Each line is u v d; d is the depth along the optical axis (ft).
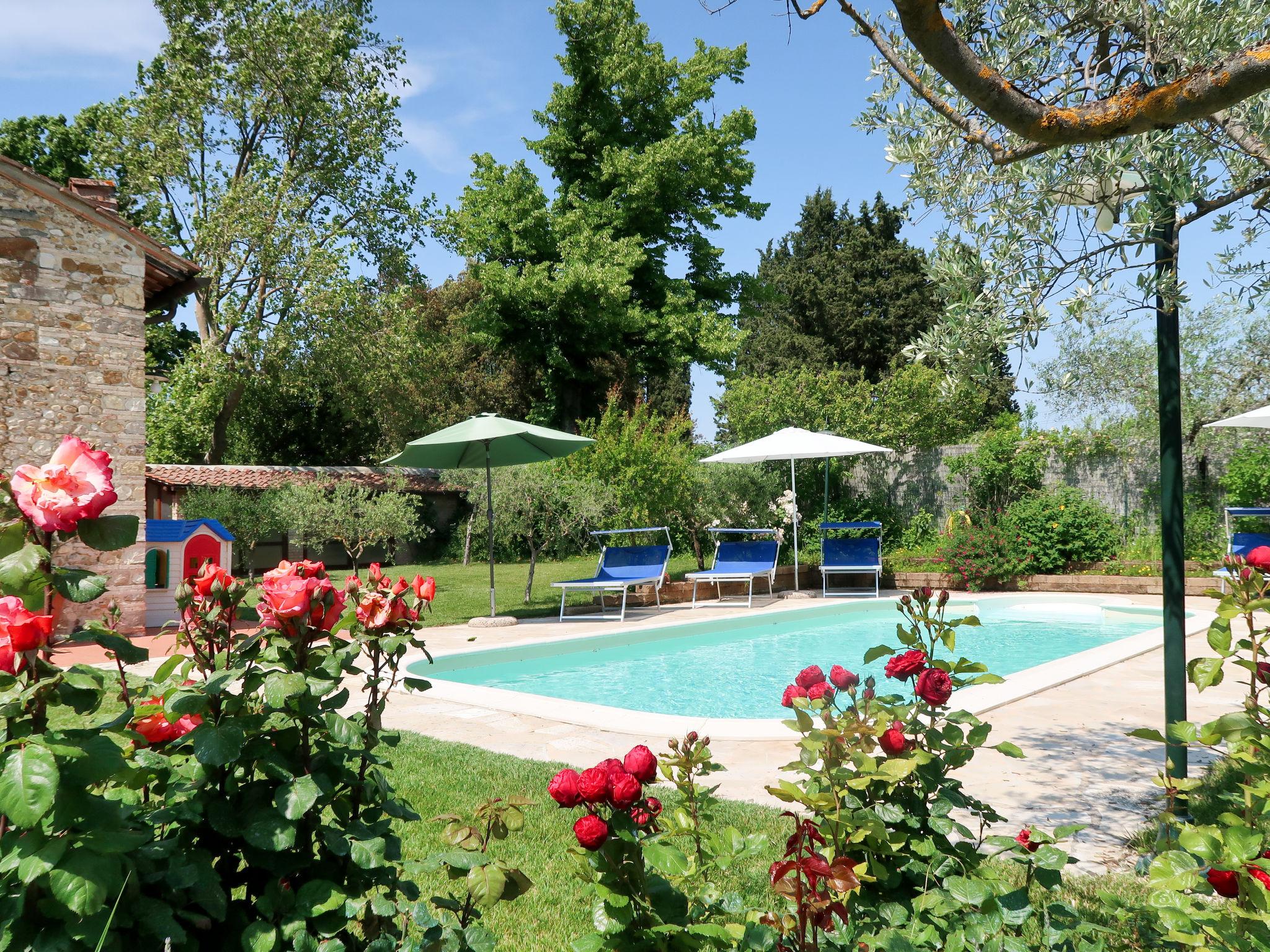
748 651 37.04
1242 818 6.52
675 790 14.85
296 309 75.41
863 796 6.92
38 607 5.17
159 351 92.07
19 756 4.23
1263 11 10.19
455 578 67.15
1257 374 45.73
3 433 32.78
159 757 5.75
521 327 97.76
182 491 75.05
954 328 12.51
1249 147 11.03
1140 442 52.85
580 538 52.16
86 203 34.60
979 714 20.57
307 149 82.28
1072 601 46.29
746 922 6.67
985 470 57.93
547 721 20.89
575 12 92.68
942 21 7.49
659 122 98.37
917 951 6.01
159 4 76.89
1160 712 20.75
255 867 6.05
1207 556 48.91
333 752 6.42
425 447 39.68
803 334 129.59
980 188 12.92
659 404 131.23
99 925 4.57
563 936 9.98
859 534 61.05
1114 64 12.31
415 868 5.72
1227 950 5.24
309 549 70.03
